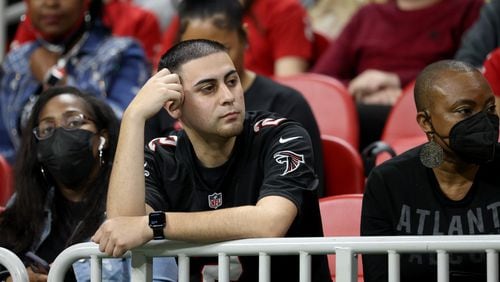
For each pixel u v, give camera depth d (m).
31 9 15.90
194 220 9.20
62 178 11.36
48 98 11.70
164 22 20.44
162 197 10.38
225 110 9.86
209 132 9.96
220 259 9.02
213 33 13.39
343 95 14.97
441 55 17.06
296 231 10.10
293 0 17.77
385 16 17.58
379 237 8.61
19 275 9.55
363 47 17.53
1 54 20.42
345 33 17.84
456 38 17.08
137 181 9.65
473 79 9.55
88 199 11.41
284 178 9.88
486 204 9.70
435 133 9.66
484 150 9.41
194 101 9.93
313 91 15.11
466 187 9.77
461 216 9.71
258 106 13.57
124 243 9.16
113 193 9.63
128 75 15.88
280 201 9.62
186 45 10.13
